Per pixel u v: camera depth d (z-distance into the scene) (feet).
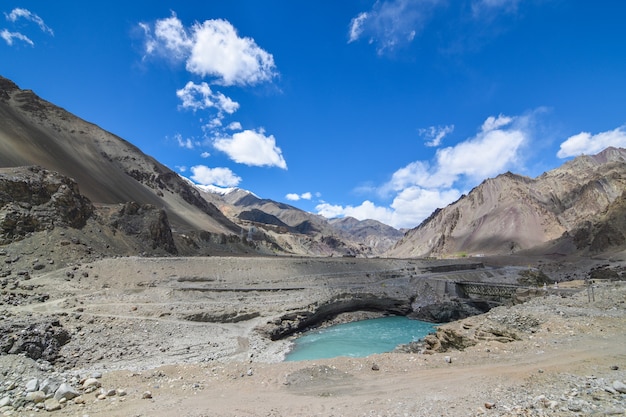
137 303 143.43
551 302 119.55
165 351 111.55
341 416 42.47
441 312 223.92
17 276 141.38
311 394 53.93
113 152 563.07
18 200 177.37
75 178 362.74
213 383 60.08
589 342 72.90
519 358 65.67
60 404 46.26
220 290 181.68
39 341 90.02
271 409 46.42
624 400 35.68
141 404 48.14
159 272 182.60
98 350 101.24
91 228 208.54
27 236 165.17
